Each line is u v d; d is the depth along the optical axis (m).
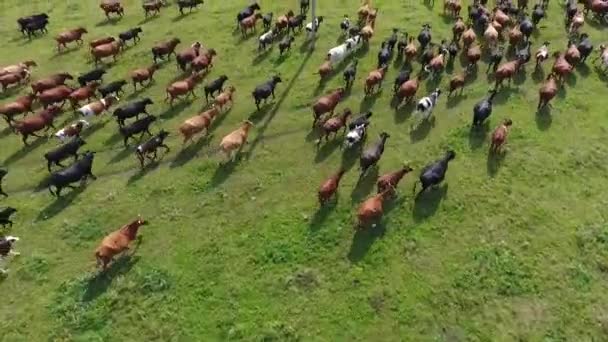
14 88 25.78
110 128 23.44
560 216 19.27
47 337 15.52
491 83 25.91
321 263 17.56
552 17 31.27
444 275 17.20
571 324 16.00
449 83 25.47
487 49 28.00
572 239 18.42
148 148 21.02
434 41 29.02
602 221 19.08
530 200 19.84
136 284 16.83
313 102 24.80
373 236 18.36
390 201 19.56
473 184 20.42
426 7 32.53
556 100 24.72
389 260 17.64
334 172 21.09
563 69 25.14
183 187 20.50
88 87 24.30
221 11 32.66
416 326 15.86
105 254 16.94
